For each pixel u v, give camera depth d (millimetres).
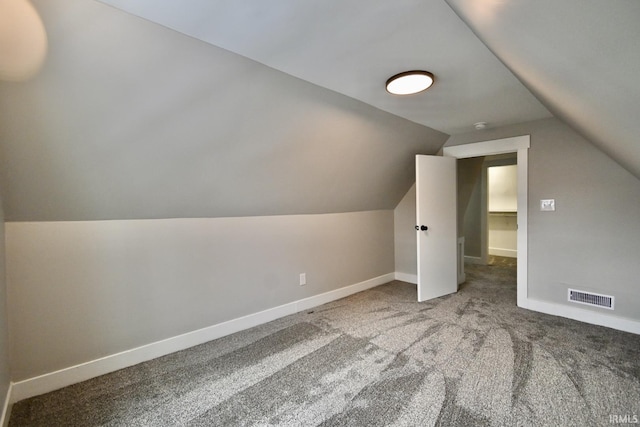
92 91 1469
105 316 2064
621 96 1062
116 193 1953
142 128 1725
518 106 2654
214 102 1829
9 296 1731
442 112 2807
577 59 1016
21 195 1665
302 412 1622
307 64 1828
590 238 2783
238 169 2346
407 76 1947
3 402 1562
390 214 4477
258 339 2555
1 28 1159
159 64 1514
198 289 2504
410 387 1818
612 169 2654
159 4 1246
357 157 3105
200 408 1674
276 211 3002
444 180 3680
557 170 2955
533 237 3127
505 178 6309
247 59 1730
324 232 3520
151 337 2264
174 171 2062
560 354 2180
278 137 2322
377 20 1399
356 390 1802
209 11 1303
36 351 1824
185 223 2424
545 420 1524
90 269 2002
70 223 1921
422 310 3174
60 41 1263
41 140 1519
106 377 2004
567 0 709
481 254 5508
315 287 3428
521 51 1299
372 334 2592
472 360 2115
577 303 2865
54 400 1762
